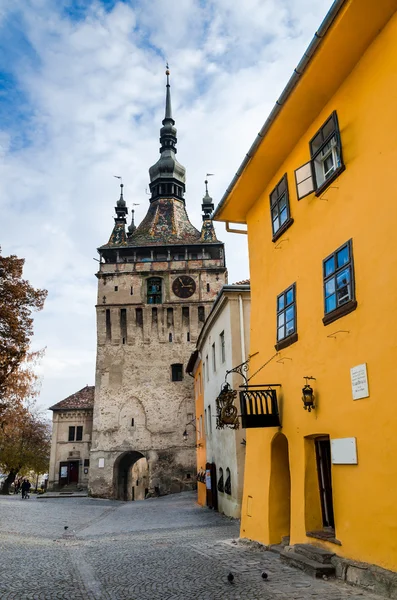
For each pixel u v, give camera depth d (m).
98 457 52.22
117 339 55.66
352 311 9.15
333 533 9.85
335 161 10.33
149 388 54.16
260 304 14.24
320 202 10.67
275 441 12.77
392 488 7.68
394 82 8.33
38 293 35.22
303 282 11.32
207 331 30.67
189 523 23.11
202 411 36.81
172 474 51.66
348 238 9.47
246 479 14.44
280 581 8.62
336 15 8.51
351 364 9.09
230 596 7.83
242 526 14.36
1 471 67.25
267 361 13.40
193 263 57.94
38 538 18.69
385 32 8.65
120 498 54.06
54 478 59.56
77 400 63.16
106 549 14.80
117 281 57.38
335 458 9.37
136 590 8.66
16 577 10.11
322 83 10.07
